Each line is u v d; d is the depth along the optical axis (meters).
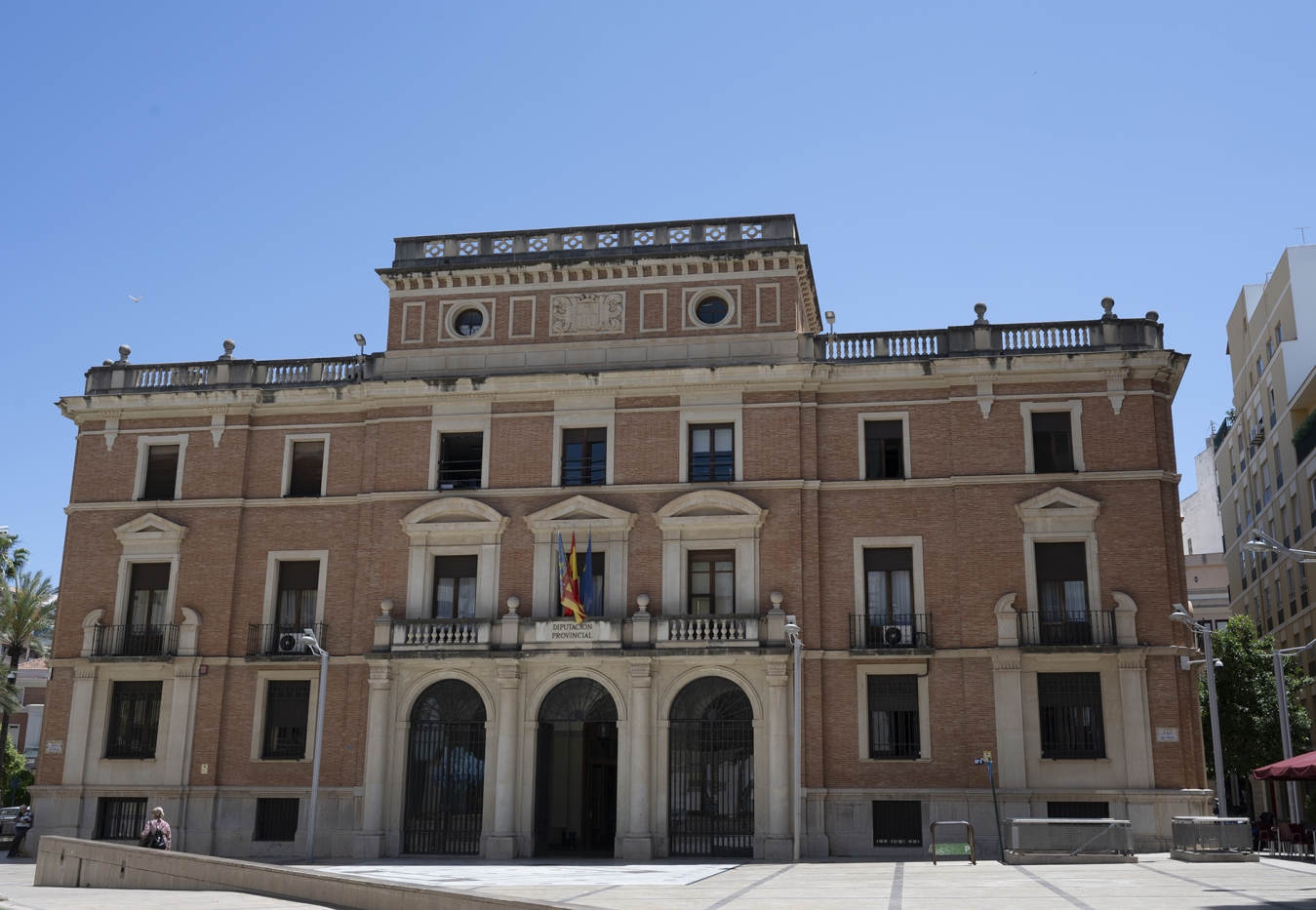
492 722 37.66
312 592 40.75
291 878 22.11
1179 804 34.53
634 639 37.31
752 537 38.03
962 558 37.12
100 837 39.44
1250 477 71.31
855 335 39.44
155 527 41.34
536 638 37.66
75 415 42.94
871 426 39.06
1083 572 36.84
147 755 39.94
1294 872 27.23
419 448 40.56
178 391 42.22
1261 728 50.88
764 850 35.44
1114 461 37.22
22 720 85.25
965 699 36.19
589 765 40.03
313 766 38.75
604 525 38.75
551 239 41.88
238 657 40.03
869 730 36.62
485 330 41.44
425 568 39.53
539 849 37.19
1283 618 63.38
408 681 38.50
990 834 35.06
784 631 35.19
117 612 41.06
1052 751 35.59
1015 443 37.72
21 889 27.19
